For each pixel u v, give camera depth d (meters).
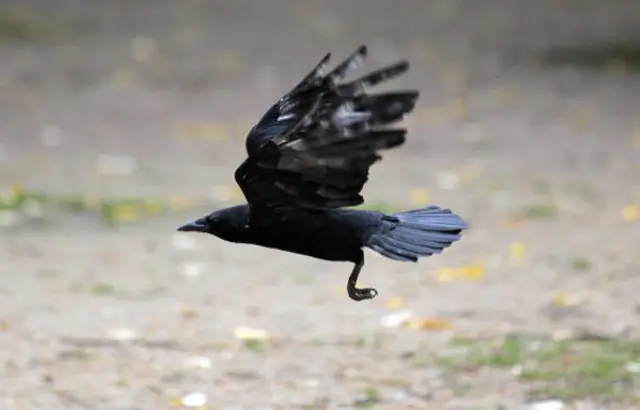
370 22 32.59
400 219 6.36
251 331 11.19
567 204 16.31
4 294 12.48
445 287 12.66
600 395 9.38
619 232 14.76
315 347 10.72
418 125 22.05
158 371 10.14
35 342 10.89
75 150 20.12
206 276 13.34
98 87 25.14
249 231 6.24
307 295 12.54
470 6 35.03
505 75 26.33
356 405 9.31
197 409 9.27
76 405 9.40
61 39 29.62
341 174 5.93
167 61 27.56
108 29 30.98
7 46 28.61
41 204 16.31
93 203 16.45
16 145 20.45
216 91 24.95
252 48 29.08
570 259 13.52
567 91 24.75
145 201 16.61
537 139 20.80
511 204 16.33
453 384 9.71
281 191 6.08
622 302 11.81
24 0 33.72
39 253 14.23
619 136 20.91
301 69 26.92
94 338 11.02
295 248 6.28
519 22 32.50
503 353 10.38
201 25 31.92
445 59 27.89
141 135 21.33
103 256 14.16
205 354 10.58
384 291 12.59
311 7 35.00
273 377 9.96
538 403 9.25
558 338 10.77
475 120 22.41
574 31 31.11
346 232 6.21
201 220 6.31
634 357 10.21
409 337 10.94
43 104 23.62
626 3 34.91
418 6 35.03
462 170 18.58
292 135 5.79
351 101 5.64
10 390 9.69
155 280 13.16
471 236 14.77
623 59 27.75
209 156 19.72
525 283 12.66
